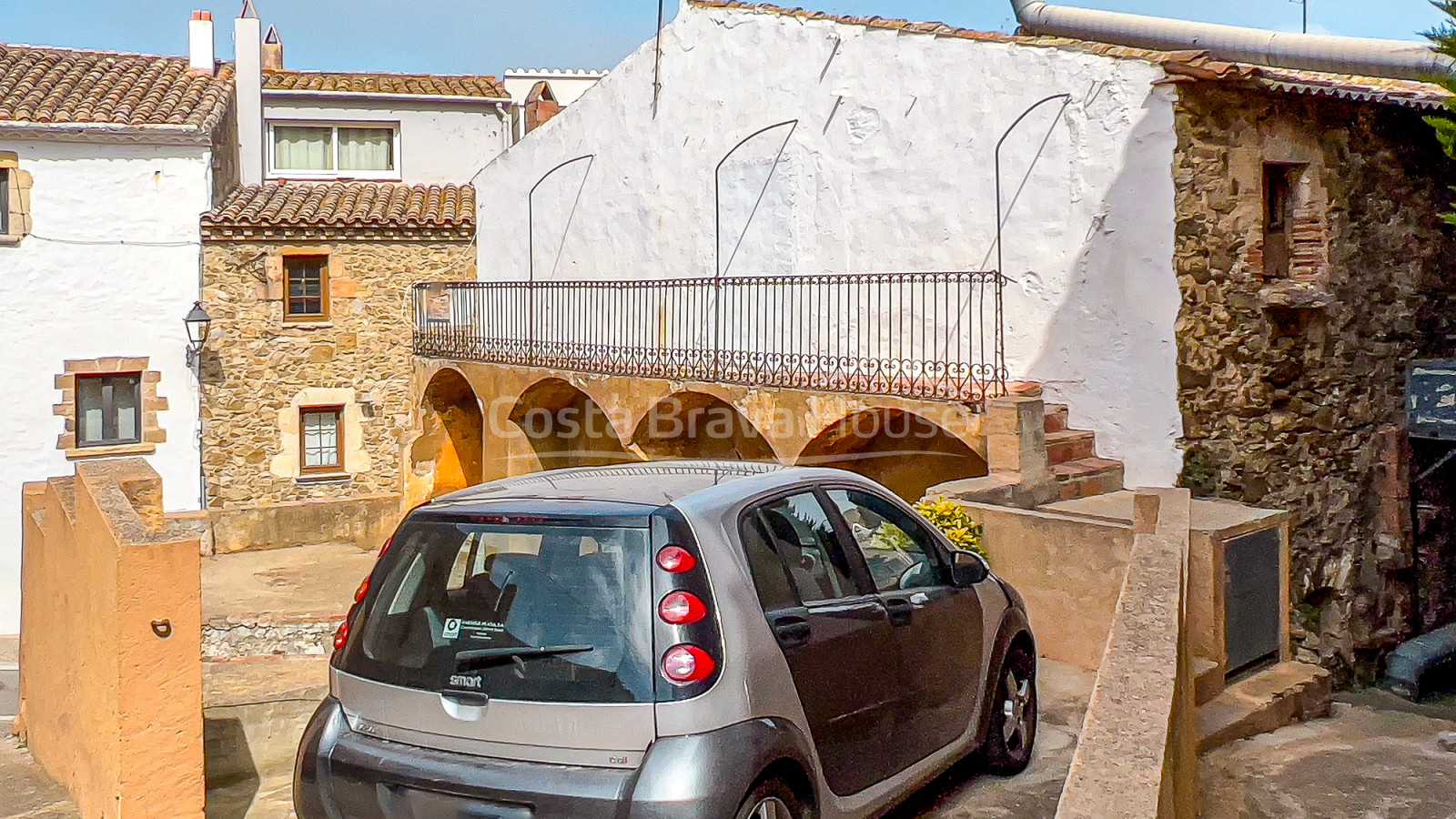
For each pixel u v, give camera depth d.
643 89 15.16
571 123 16.70
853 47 12.17
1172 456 9.60
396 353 19.44
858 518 4.96
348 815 4.02
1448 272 12.22
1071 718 6.59
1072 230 10.23
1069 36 13.75
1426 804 5.71
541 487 4.43
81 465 5.96
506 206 18.56
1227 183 9.79
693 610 3.80
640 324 15.20
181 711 5.01
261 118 20.78
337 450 19.38
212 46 20.42
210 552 18.22
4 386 17.12
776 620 4.08
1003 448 9.32
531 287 15.98
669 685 3.70
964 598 5.32
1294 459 10.57
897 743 4.65
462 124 22.03
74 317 17.45
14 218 17.06
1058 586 7.80
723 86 13.80
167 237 17.94
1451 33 7.86
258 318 18.61
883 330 11.94
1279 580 7.59
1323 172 10.67
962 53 11.07
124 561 4.88
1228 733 6.61
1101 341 10.06
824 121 12.52
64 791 6.33
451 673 3.93
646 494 4.16
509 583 3.98
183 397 18.12
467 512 4.19
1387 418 11.59
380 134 21.80
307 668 7.83
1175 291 9.54
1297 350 10.53
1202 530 6.93
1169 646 4.16
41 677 7.21
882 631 4.62
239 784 6.61
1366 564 11.40
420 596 4.15
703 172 14.16
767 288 12.57
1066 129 10.23
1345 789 5.92
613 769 3.68
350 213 19.02
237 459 18.59
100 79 18.91
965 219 11.15
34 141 17.09
